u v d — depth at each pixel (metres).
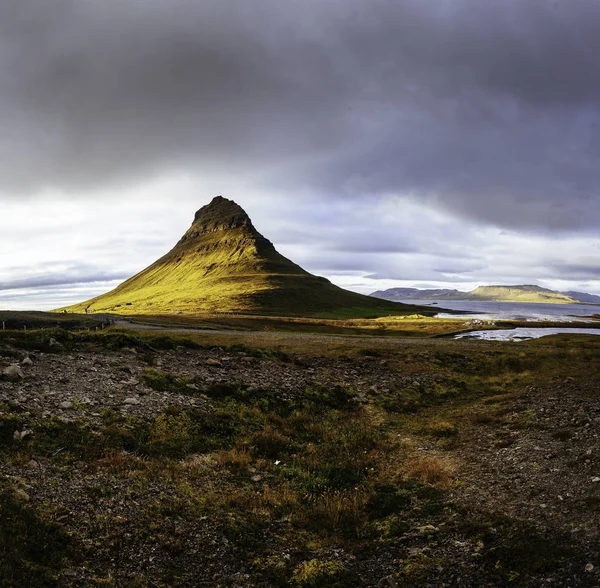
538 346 48.16
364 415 21.44
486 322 124.44
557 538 9.24
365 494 12.76
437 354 36.22
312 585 8.55
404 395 24.94
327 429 18.84
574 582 7.77
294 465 15.00
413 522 11.02
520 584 8.08
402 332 97.31
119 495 11.34
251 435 17.12
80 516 10.20
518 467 13.65
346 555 9.70
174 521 10.55
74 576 8.33
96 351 24.72
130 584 8.30
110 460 13.04
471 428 18.67
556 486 11.81
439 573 8.70
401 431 19.25
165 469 13.26
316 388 24.20
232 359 27.72
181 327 73.31
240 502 11.88
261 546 9.92
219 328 75.88
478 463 14.60
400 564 9.16
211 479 13.20
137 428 15.68
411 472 14.34
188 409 18.30
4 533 8.76
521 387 25.50
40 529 9.34
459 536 10.01
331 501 12.27
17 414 14.41
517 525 10.05
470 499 11.93
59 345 23.80
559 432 16.11
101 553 9.12
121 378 20.53
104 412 16.23
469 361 35.12
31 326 65.81
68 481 11.56
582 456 13.44
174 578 8.62
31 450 12.64
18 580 7.75
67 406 15.96
